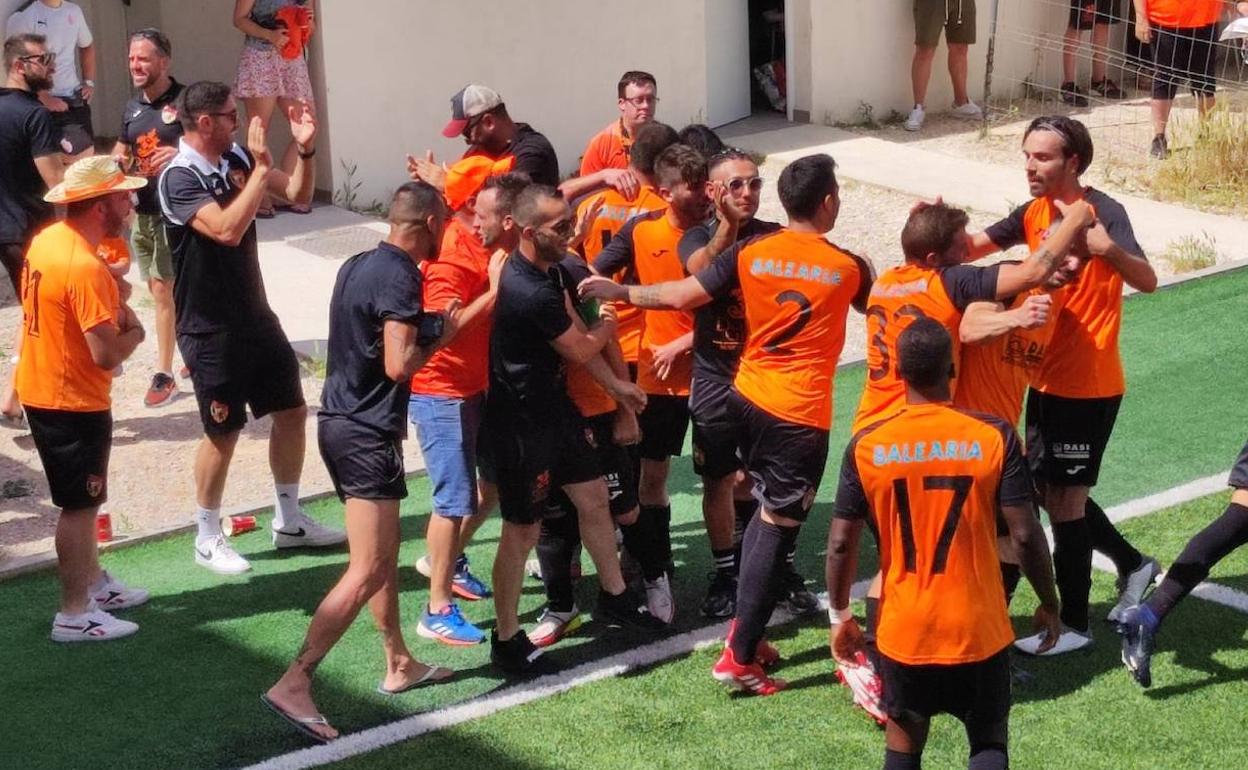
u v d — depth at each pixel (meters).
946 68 17.11
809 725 5.95
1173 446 8.72
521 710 6.10
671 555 7.21
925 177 14.56
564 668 6.46
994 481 4.83
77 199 6.33
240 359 7.23
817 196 5.88
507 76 14.60
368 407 5.84
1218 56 17.08
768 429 5.89
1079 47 17.55
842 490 5.02
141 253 9.60
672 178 6.50
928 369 4.87
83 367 6.47
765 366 5.92
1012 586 6.29
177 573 7.51
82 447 6.55
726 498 6.71
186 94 7.11
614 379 6.16
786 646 6.62
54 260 6.35
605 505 6.38
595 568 7.38
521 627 6.80
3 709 6.18
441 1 14.02
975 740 4.94
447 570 6.66
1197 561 6.00
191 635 6.81
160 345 9.70
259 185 6.85
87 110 12.43
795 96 16.70
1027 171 6.20
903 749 5.02
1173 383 9.72
